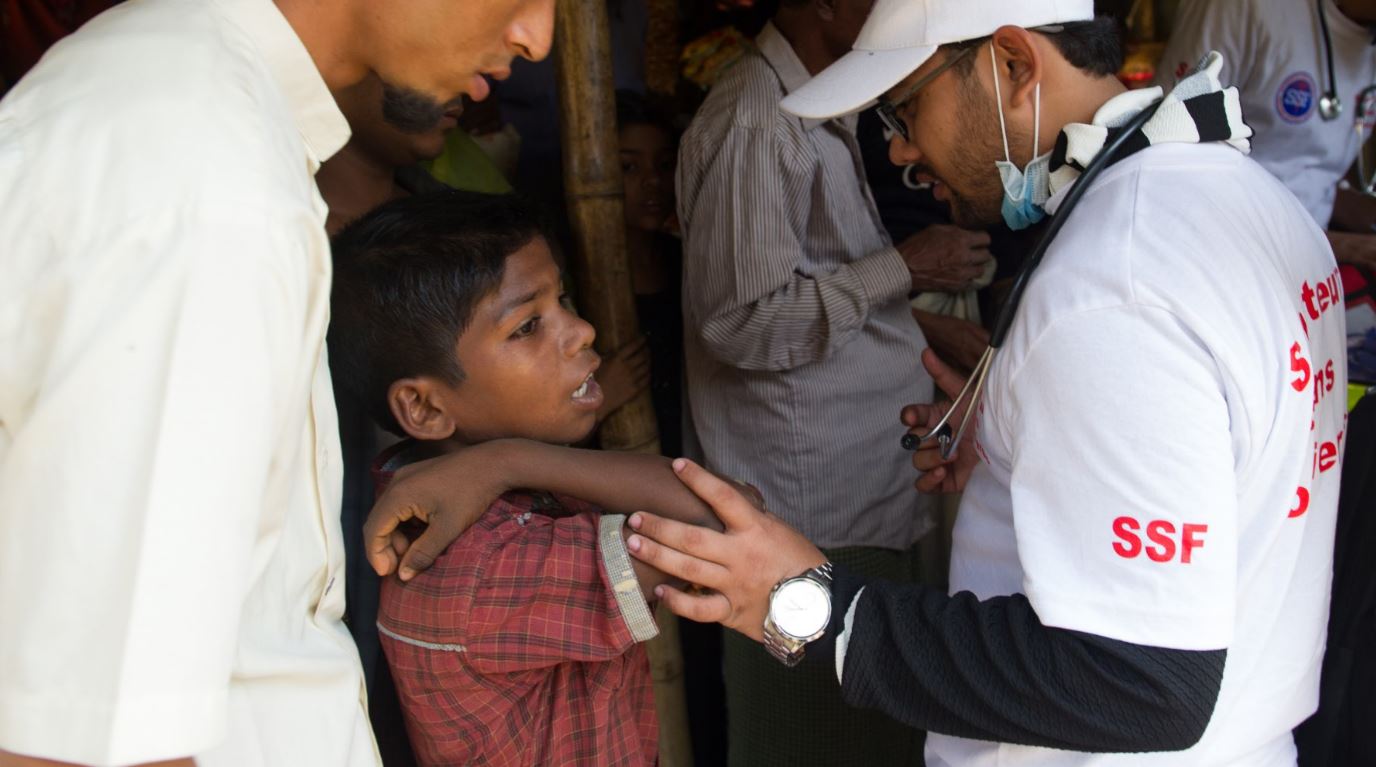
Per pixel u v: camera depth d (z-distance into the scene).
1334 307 1.26
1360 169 3.19
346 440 1.62
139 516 0.74
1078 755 1.21
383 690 1.68
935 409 1.66
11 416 0.80
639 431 2.10
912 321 2.29
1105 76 1.25
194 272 0.77
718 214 2.07
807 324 2.09
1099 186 1.18
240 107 0.86
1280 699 1.22
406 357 1.30
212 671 0.77
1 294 0.78
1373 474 1.52
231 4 0.95
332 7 0.97
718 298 2.11
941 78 1.30
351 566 1.63
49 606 0.73
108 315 0.75
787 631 1.20
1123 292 1.05
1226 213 1.12
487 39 0.97
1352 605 1.52
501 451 1.24
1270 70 2.80
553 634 1.19
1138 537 1.03
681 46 2.86
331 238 1.41
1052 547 1.08
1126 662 1.03
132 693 0.73
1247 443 1.08
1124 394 1.04
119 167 0.79
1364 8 2.71
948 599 1.20
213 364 0.77
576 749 1.31
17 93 0.86
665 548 1.18
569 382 1.33
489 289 1.27
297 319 0.84
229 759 0.93
